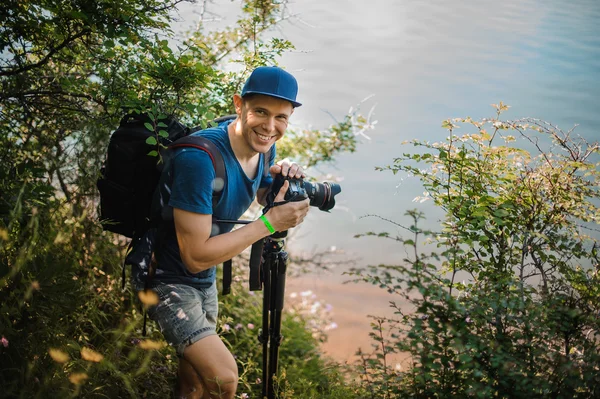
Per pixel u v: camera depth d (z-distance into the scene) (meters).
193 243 2.44
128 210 2.68
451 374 2.26
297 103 2.58
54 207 2.77
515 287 2.44
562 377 2.12
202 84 3.06
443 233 2.62
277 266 2.81
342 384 3.27
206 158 2.45
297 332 4.35
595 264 2.59
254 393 3.37
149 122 2.73
